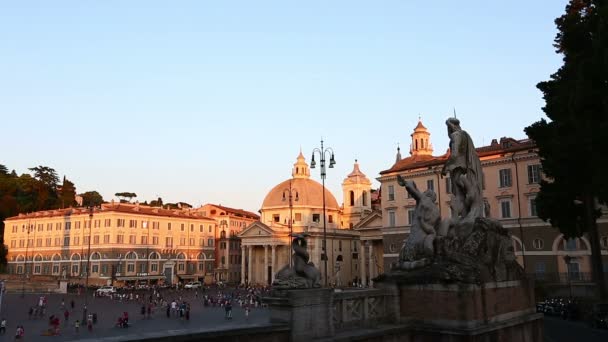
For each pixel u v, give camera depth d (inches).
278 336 428.1
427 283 554.9
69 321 2145.7
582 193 1343.5
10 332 1784.0
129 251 4254.4
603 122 1022.4
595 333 1168.8
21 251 4719.5
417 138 3865.7
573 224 1457.9
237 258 5300.2
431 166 2893.7
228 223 5236.2
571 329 1248.2
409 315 566.3
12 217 4906.5
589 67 1041.5
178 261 4697.3
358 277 4739.2
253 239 4645.7
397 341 530.3
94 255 4207.7
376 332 505.7
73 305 2618.1
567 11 1440.7
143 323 2065.7
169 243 4633.4
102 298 3267.7
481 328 530.6
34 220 4687.5
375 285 603.2
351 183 5073.8
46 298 3206.2
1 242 4867.1
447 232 603.2
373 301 550.3
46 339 1585.9
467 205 638.5
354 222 4982.8
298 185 4950.8
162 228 4589.1
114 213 4175.7
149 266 4404.5
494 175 2655.0
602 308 1304.1
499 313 585.9
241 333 397.1
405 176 3048.7
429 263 568.1
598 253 1336.1
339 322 503.8
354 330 509.0
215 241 5162.4
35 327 1936.5
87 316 2092.8
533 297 690.2
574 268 2277.3
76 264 4306.1
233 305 2940.5
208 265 5032.0
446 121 685.3
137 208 4515.3
